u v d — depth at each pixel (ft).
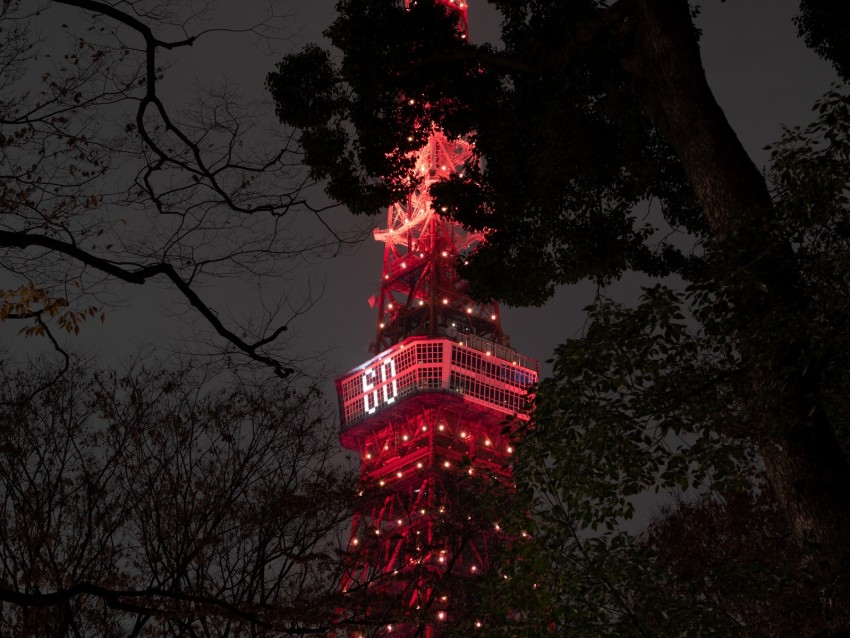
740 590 43.09
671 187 87.76
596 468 44.70
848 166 43.14
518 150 86.43
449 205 88.22
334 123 86.48
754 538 78.95
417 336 427.74
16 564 59.98
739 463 44.83
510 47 86.58
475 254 89.51
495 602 45.32
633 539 44.16
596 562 43.21
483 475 48.21
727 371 45.34
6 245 33.19
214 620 62.59
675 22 61.57
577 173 85.51
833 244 46.62
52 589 59.36
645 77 61.62
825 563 41.24
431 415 411.75
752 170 55.83
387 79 83.56
